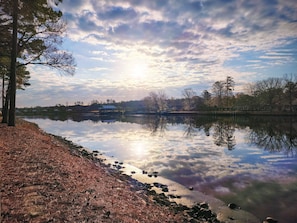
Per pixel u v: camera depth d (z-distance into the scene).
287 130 37.97
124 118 89.44
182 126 49.06
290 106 76.00
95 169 12.51
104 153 21.59
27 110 147.25
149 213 7.37
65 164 10.27
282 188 11.62
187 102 119.00
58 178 7.97
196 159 18.41
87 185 8.12
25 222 4.90
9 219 4.88
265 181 12.74
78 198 6.64
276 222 8.16
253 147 23.69
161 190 11.42
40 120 79.19
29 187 6.70
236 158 18.67
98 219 5.61
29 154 10.38
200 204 9.60
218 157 19.09
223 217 8.54
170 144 26.02
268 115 71.62
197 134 34.72
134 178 13.42
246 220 8.32
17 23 17.48
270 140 28.11
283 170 14.96
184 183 12.60
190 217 8.28
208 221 8.12
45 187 6.93
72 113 150.12
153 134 35.81
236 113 78.69
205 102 104.75
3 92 28.42
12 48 17.23
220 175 14.00
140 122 64.88
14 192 6.21
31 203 5.75
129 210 6.86
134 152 21.80
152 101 125.00
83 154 19.02
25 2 15.52
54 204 5.96
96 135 35.59
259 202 9.95
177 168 15.77
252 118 67.31
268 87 84.56
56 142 20.28
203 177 13.66
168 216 7.73
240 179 13.16
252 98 88.06
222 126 46.53
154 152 21.59
